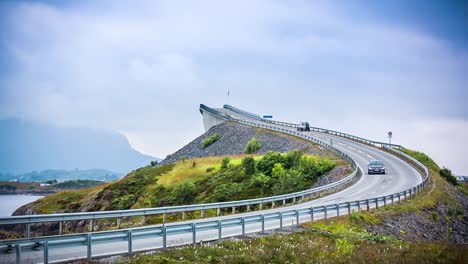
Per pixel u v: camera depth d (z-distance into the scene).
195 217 48.94
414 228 45.34
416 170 81.44
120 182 93.50
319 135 124.25
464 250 30.27
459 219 56.22
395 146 107.81
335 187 63.19
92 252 24.14
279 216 33.59
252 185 75.12
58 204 90.25
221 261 23.56
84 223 63.09
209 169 92.19
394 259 27.03
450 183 84.12
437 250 30.27
